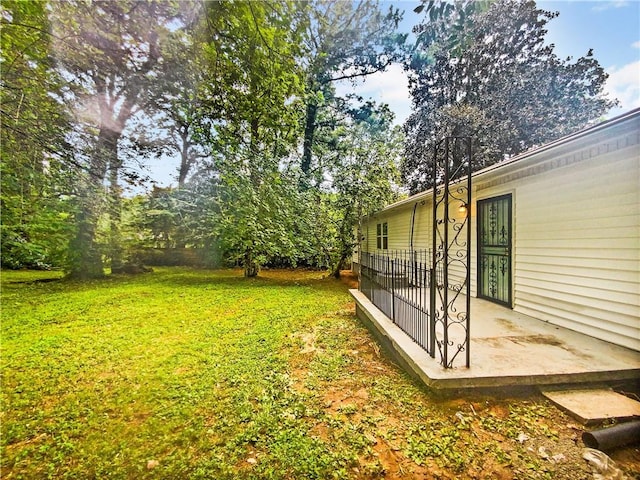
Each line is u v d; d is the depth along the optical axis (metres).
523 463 1.90
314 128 15.65
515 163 3.91
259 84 4.94
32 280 9.45
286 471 1.91
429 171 14.44
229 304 6.66
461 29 2.99
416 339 3.26
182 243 13.54
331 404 2.64
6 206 3.88
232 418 2.47
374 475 1.87
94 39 3.86
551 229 4.01
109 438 2.25
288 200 9.91
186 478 1.87
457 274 6.46
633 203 3.00
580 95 12.55
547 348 3.08
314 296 7.61
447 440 2.13
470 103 12.92
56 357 3.75
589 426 2.18
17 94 4.05
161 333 4.68
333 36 10.23
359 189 9.61
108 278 10.11
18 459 2.03
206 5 3.40
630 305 3.04
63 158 4.76
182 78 4.71
